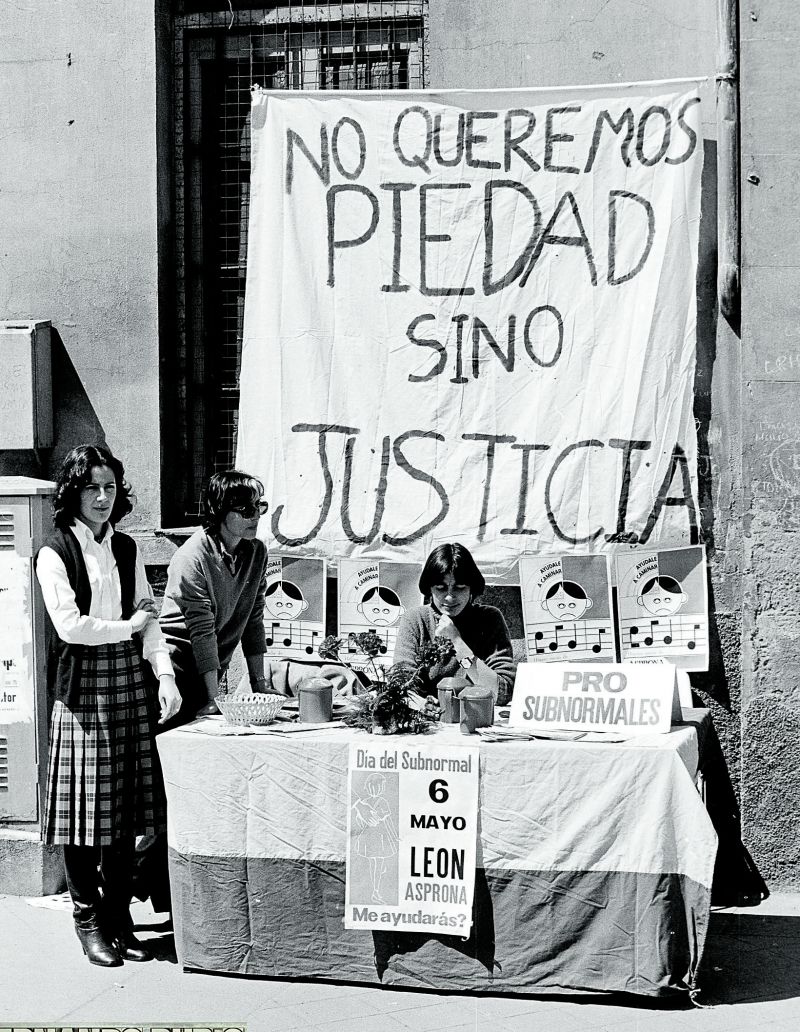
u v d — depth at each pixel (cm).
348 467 563
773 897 536
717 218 545
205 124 611
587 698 445
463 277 555
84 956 462
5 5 601
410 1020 401
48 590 450
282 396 567
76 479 456
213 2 610
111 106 594
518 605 558
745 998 420
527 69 561
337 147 561
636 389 540
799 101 532
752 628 539
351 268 562
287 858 436
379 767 427
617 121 541
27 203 603
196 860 442
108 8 593
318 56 608
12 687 537
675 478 540
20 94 602
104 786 451
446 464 557
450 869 422
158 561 591
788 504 536
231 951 440
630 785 411
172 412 609
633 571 543
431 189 555
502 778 421
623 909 412
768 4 532
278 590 566
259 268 569
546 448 549
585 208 545
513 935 421
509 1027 395
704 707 540
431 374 557
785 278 535
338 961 434
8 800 538
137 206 593
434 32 569
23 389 580
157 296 594
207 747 441
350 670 532
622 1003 416
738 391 543
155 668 468
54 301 602
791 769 538
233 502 490
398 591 558
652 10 550
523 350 551
